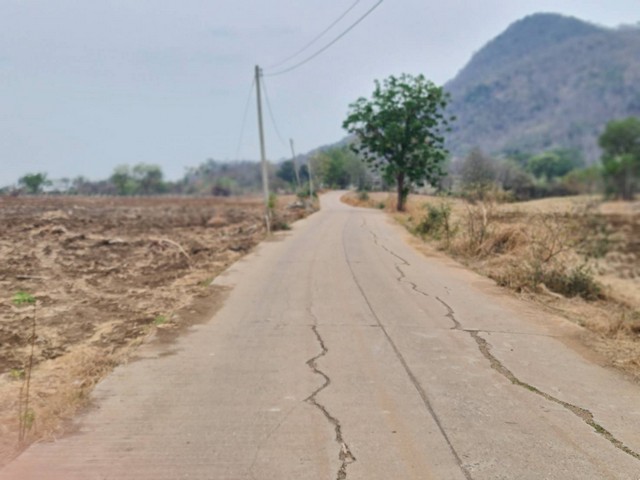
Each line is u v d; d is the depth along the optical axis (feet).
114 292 33.58
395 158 148.97
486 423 13.94
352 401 15.21
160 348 20.42
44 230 65.41
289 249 53.93
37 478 10.89
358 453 12.12
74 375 17.61
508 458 12.07
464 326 24.38
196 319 25.08
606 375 18.42
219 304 28.37
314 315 25.95
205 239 68.95
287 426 13.50
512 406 15.17
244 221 106.52
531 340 22.49
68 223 85.15
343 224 91.56
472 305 29.09
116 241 61.36
